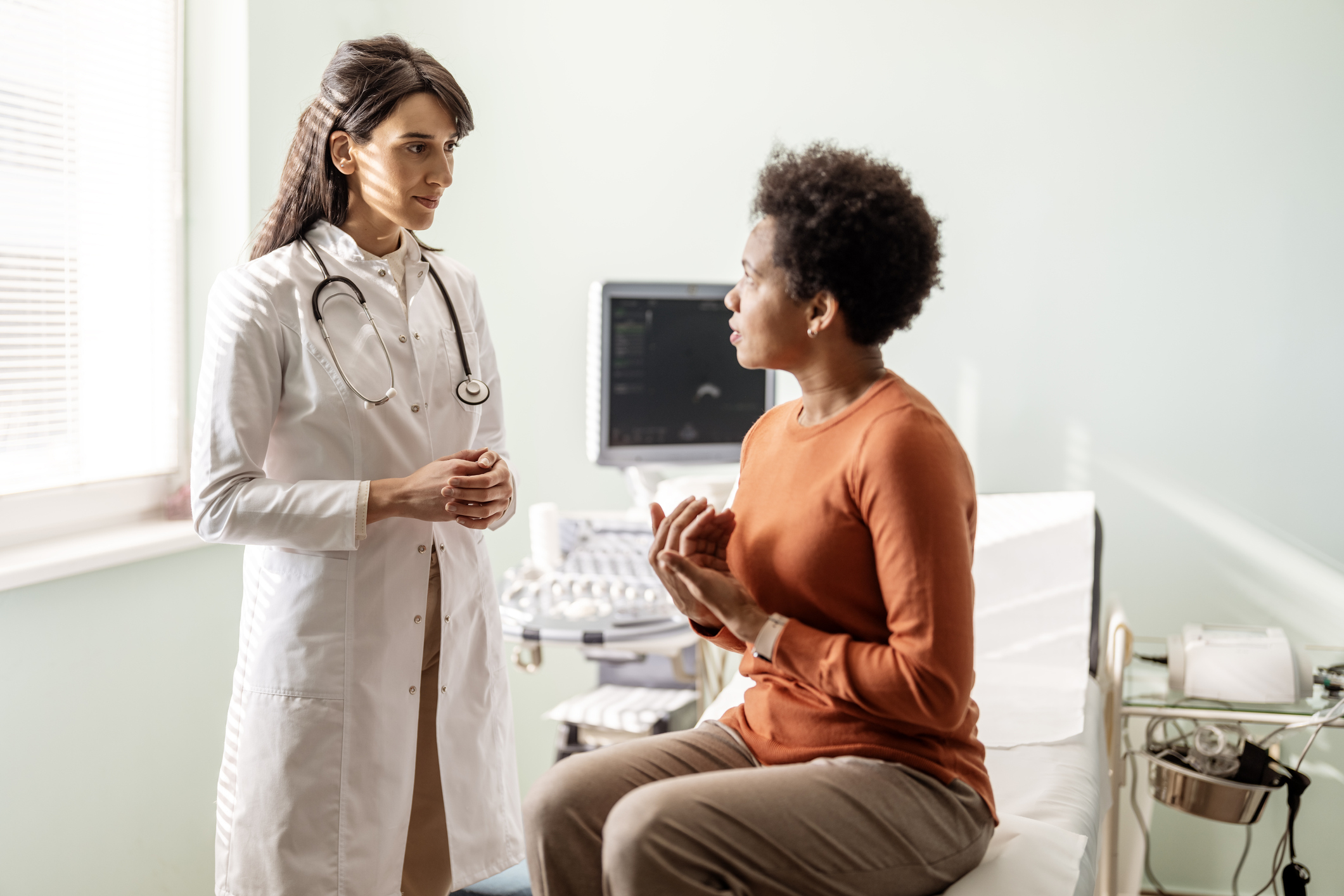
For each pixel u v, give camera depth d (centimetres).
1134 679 201
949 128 241
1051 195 237
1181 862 236
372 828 134
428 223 137
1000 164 239
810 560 99
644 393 240
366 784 133
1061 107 235
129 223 206
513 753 156
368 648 133
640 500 248
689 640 188
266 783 131
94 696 184
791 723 104
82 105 194
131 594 191
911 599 91
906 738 101
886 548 93
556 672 273
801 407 112
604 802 100
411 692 138
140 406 211
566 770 102
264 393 130
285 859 130
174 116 214
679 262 261
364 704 133
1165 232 231
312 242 139
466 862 142
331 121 134
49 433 192
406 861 148
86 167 196
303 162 138
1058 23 234
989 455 243
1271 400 228
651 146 259
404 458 138
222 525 127
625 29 258
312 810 130
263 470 131
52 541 188
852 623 99
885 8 243
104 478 202
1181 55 228
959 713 92
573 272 266
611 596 199
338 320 134
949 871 103
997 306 241
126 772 191
